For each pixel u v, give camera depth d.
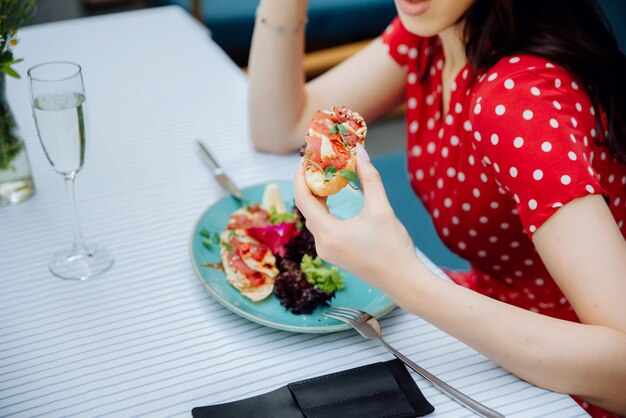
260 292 0.95
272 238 1.00
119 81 1.56
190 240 1.03
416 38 1.28
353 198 1.16
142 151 1.32
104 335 0.91
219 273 0.98
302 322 0.91
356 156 0.86
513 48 1.02
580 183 0.87
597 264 0.85
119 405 0.81
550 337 0.81
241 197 1.13
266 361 0.87
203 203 1.18
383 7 2.73
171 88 1.54
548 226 0.89
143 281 1.01
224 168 1.28
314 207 0.86
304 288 0.93
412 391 0.81
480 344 0.83
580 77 1.00
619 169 1.10
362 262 0.84
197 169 1.27
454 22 1.04
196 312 0.95
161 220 1.14
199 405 0.81
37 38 1.73
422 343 0.90
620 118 1.04
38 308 0.96
